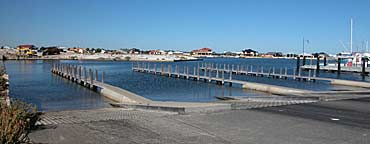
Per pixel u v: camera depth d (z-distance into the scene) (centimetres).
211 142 729
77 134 789
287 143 728
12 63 9700
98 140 737
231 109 1177
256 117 1023
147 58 14788
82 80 3331
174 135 788
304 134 809
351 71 5697
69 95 2492
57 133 795
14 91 2773
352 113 1109
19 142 568
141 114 1080
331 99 1493
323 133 820
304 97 1563
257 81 4078
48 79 3997
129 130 836
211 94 2700
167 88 3197
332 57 9975
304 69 6719
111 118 999
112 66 8506
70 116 1038
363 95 1675
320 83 3788
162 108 1184
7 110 667
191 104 1235
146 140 741
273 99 1536
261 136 786
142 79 4266
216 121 956
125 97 1812
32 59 12888
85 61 13062
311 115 1065
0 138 517
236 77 4731
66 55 15438
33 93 2631
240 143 725
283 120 978
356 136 791
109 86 2570
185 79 4219
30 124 823
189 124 912
